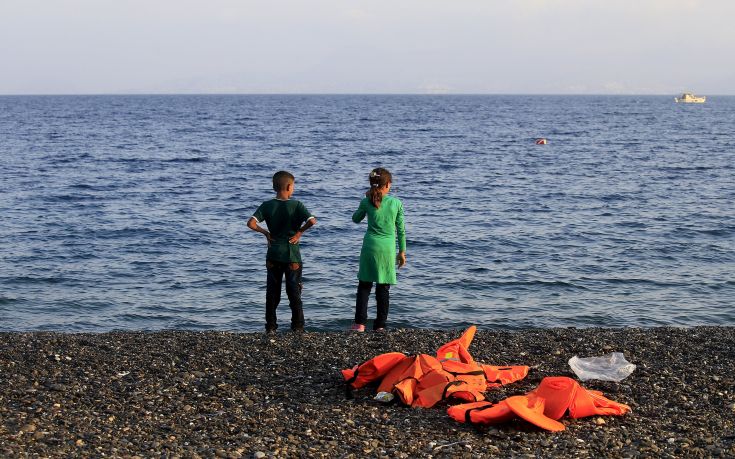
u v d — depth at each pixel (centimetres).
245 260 1742
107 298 1402
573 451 577
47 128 8369
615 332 974
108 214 2445
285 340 901
